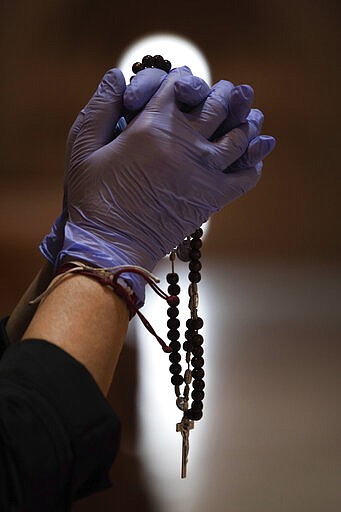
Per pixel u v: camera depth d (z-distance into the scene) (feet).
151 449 6.55
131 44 27.27
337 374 8.61
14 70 26.50
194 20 27.61
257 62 26.45
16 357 2.77
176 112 3.31
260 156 3.37
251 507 5.68
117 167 3.29
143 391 7.79
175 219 3.32
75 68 26.53
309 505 5.74
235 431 7.04
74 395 2.73
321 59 26.55
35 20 27.94
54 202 17.75
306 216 17.37
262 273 13.43
